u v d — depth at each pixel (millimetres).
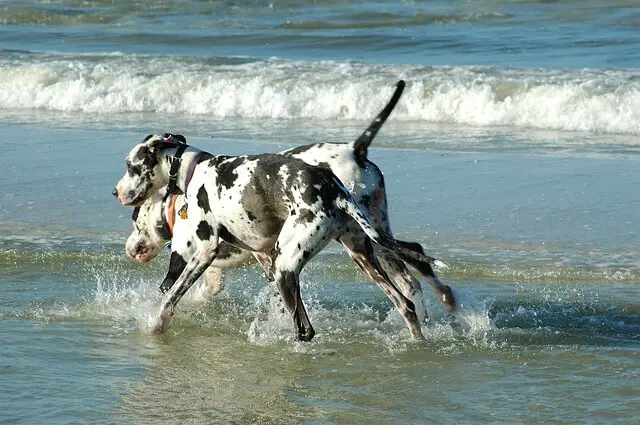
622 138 17125
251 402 7719
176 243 9867
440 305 10164
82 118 20188
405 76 20766
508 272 10914
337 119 19562
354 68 22031
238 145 16578
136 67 23141
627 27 28094
